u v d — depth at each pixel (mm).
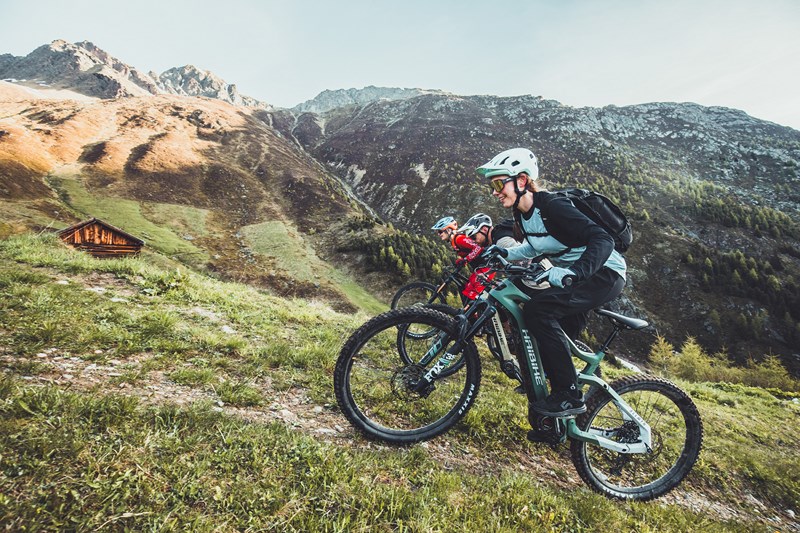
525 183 3385
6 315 4250
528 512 2869
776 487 5492
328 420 3668
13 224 69188
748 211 162875
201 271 76812
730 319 104500
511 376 3768
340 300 76250
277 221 115000
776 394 15164
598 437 3713
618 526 3113
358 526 2227
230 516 2053
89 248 38250
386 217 173750
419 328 4691
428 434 3668
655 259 124562
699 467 5305
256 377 4258
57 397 2590
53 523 1735
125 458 2221
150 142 148875
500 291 3535
